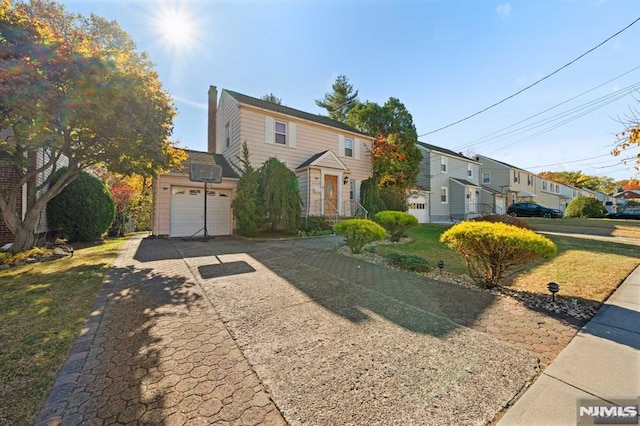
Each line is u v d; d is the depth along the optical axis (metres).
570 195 38.44
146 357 2.31
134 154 7.42
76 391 1.87
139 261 6.22
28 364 2.19
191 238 10.51
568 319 3.15
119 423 1.59
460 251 4.52
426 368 2.15
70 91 5.50
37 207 7.08
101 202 10.45
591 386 1.91
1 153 6.23
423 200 20.73
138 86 6.50
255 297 3.86
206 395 1.84
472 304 3.62
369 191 14.86
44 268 5.54
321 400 1.79
